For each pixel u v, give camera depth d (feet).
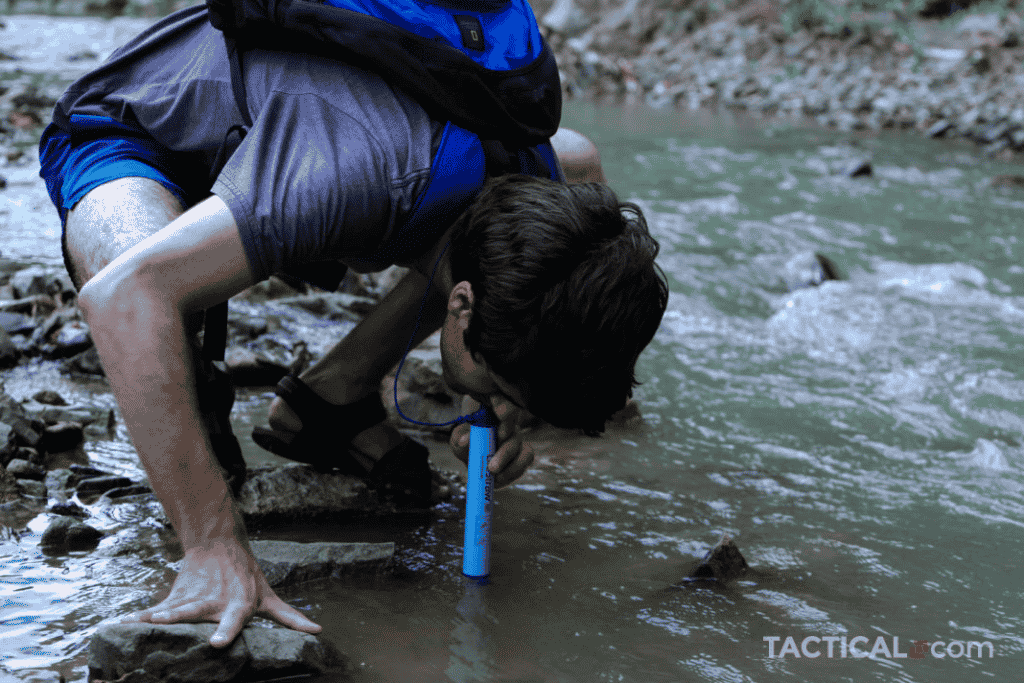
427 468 7.18
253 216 4.99
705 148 20.66
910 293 12.50
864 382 9.94
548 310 4.99
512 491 7.42
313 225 5.05
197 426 5.09
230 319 9.76
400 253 5.57
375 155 5.15
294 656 4.98
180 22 6.25
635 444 8.37
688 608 5.95
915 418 9.13
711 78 28.53
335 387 7.00
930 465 8.22
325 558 6.04
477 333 5.23
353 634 5.46
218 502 5.18
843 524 7.13
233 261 5.02
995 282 12.95
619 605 5.95
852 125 24.43
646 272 5.04
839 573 6.45
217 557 5.15
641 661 5.37
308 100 5.25
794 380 9.93
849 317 11.52
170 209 5.79
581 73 28.27
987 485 7.89
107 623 5.16
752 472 7.93
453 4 5.60
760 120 24.95
